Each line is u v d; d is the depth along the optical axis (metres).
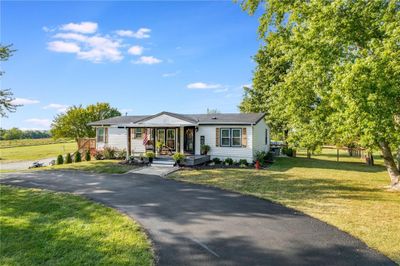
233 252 5.59
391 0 8.84
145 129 24.58
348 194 11.05
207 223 7.44
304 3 11.29
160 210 8.71
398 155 12.69
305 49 10.67
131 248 5.72
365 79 7.95
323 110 11.71
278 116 21.02
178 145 23.09
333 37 10.08
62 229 6.85
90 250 5.61
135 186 12.75
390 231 6.76
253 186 12.65
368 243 6.02
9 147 50.19
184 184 13.23
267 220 7.68
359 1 9.59
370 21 9.77
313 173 17.02
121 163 21.23
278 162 23.61
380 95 8.09
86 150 26.50
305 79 11.78
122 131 25.86
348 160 26.05
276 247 5.83
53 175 16.33
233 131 21.41
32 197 10.45
